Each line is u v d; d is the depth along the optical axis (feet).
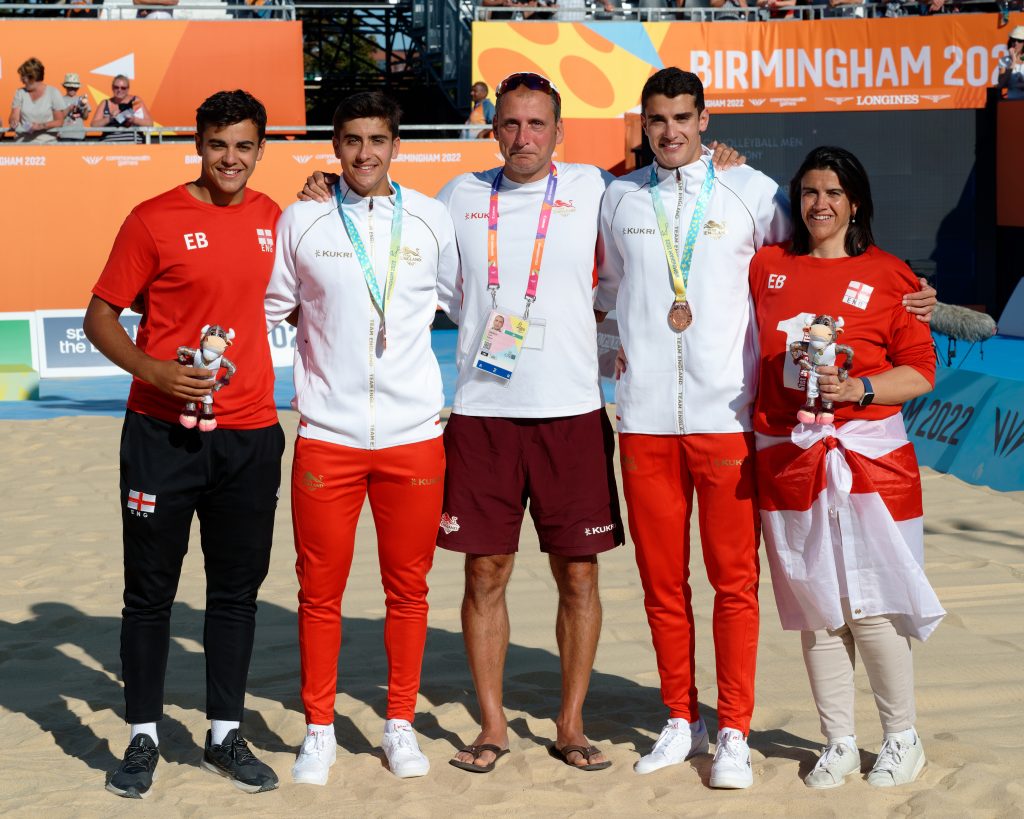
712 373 12.02
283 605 18.42
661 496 12.32
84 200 47.93
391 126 12.00
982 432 26.71
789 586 11.76
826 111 48.98
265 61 53.93
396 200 12.25
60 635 17.26
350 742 13.38
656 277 12.14
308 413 12.22
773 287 11.87
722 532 12.12
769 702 13.99
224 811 11.35
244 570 12.21
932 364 11.80
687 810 11.28
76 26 52.01
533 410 12.31
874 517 11.44
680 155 12.03
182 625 17.71
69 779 12.25
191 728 13.64
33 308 47.93
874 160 49.49
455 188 12.78
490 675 12.77
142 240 11.56
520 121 12.10
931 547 20.80
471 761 12.44
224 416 11.78
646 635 16.67
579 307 12.41
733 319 12.14
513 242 12.35
